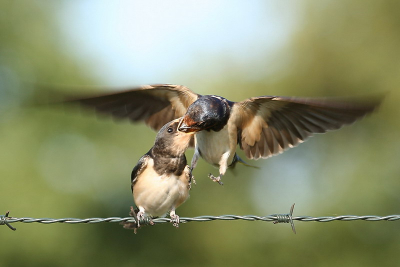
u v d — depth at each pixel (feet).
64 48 66.28
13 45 64.90
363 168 70.33
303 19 74.95
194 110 26.25
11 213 54.54
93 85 65.46
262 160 68.23
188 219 24.97
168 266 60.64
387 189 68.23
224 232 63.62
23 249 54.44
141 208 25.63
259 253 62.75
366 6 75.10
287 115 27.61
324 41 74.38
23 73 63.72
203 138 27.73
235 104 27.50
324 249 62.75
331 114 26.40
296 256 62.64
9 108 62.18
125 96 28.91
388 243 62.49
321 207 67.21
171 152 25.07
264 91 69.97
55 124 60.80
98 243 58.13
